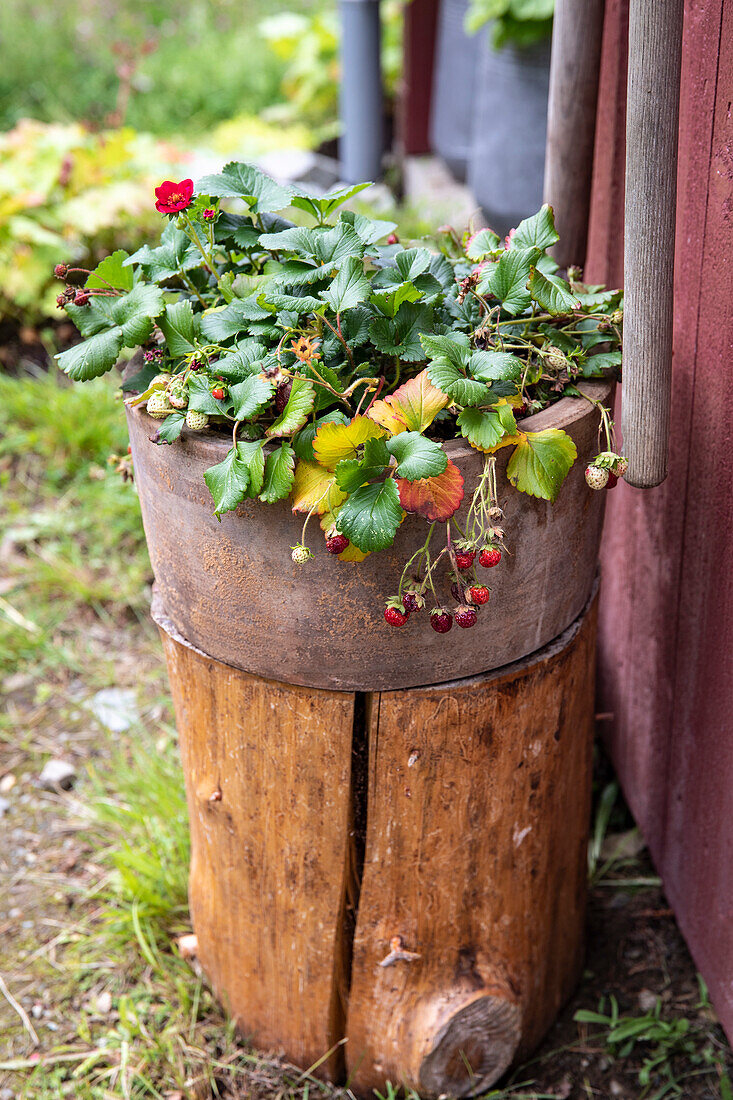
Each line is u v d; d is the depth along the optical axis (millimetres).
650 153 1121
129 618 2660
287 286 1305
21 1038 1764
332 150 4996
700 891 1723
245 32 6789
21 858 2082
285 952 1570
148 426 1221
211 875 1613
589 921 1933
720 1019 1699
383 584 1191
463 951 1550
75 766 2268
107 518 2883
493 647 1300
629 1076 1697
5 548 2855
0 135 4094
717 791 1601
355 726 1371
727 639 1497
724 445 1438
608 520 2045
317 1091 1675
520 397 1219
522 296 1239
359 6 3791
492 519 1160
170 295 1468
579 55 1558
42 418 3146
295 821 1432
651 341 1192
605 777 2197
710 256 1422
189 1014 1767
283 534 1176
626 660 2000
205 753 1482
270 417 1208
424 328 1247
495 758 1388
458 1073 1596
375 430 1091
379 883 1460
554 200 1694
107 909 1964
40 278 3436
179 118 5684
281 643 1274
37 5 7145
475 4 2979
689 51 1430
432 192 4000
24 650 2553
